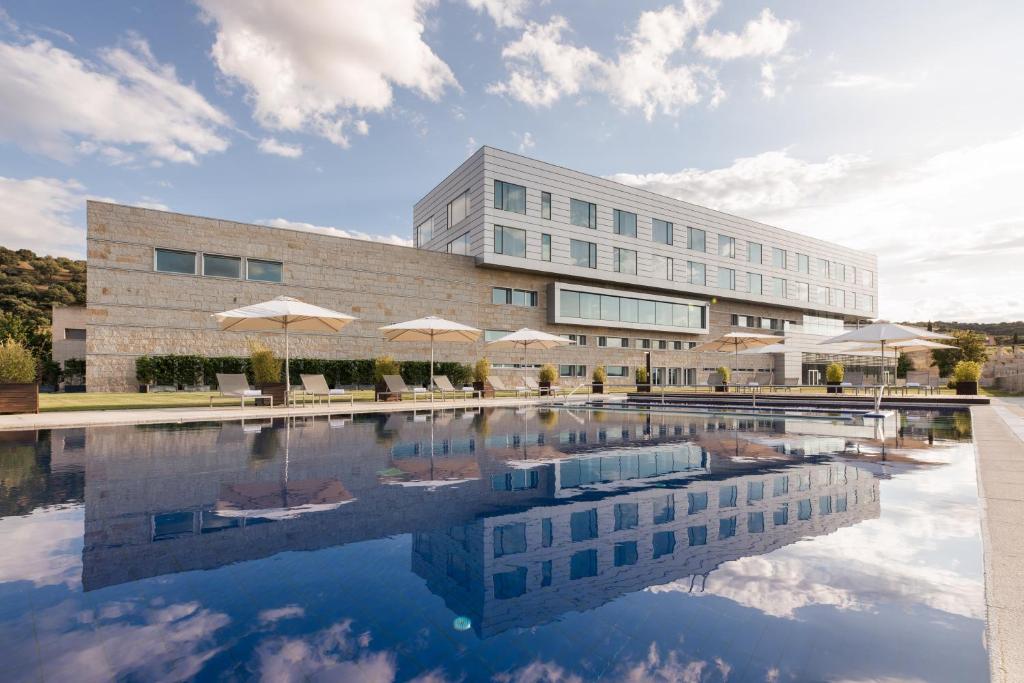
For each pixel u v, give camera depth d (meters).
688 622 2.08
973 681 1.60
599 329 31.58
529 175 27.80
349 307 23.11
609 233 30.89
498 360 27.72
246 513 3.73
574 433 8.97
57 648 1.88
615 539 3.17
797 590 2.37
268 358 14.91
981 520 3.39
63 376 24.48
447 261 26.17
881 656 1.78
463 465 5.72
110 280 18.03
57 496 4.21
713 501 4.08
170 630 2.03
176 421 10.52
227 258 20.38
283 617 2.15
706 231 35.78
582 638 1.96
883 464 5.67
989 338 94.38
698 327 35.47
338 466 5.63
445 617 2.15
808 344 41.34
